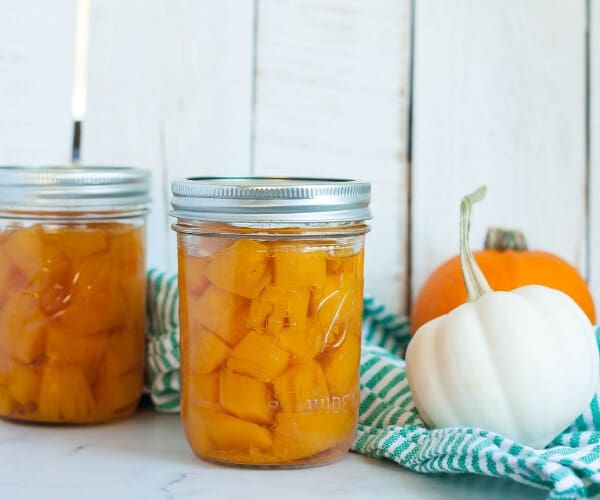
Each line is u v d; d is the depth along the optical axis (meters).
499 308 0.65
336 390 0.65
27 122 0.83
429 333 0.67
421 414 0.68
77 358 0.72
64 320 0.71
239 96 0.84
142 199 0.74
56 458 0.67
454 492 0.63
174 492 0.62
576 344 0.65
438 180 0.86
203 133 0.84
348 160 0.85
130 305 0.74
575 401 0.65
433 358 0.66
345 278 0.65
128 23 0.83
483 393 0.65
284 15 0.84
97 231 0.71
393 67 0.85
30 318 0.71
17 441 0.70
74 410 0.72
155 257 0.84
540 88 0.86
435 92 0.85
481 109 0.86
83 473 0.65
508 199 0.86
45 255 0.71
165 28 0.83
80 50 0.83
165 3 0.83
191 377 0.66
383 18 0.84
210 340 0.64
